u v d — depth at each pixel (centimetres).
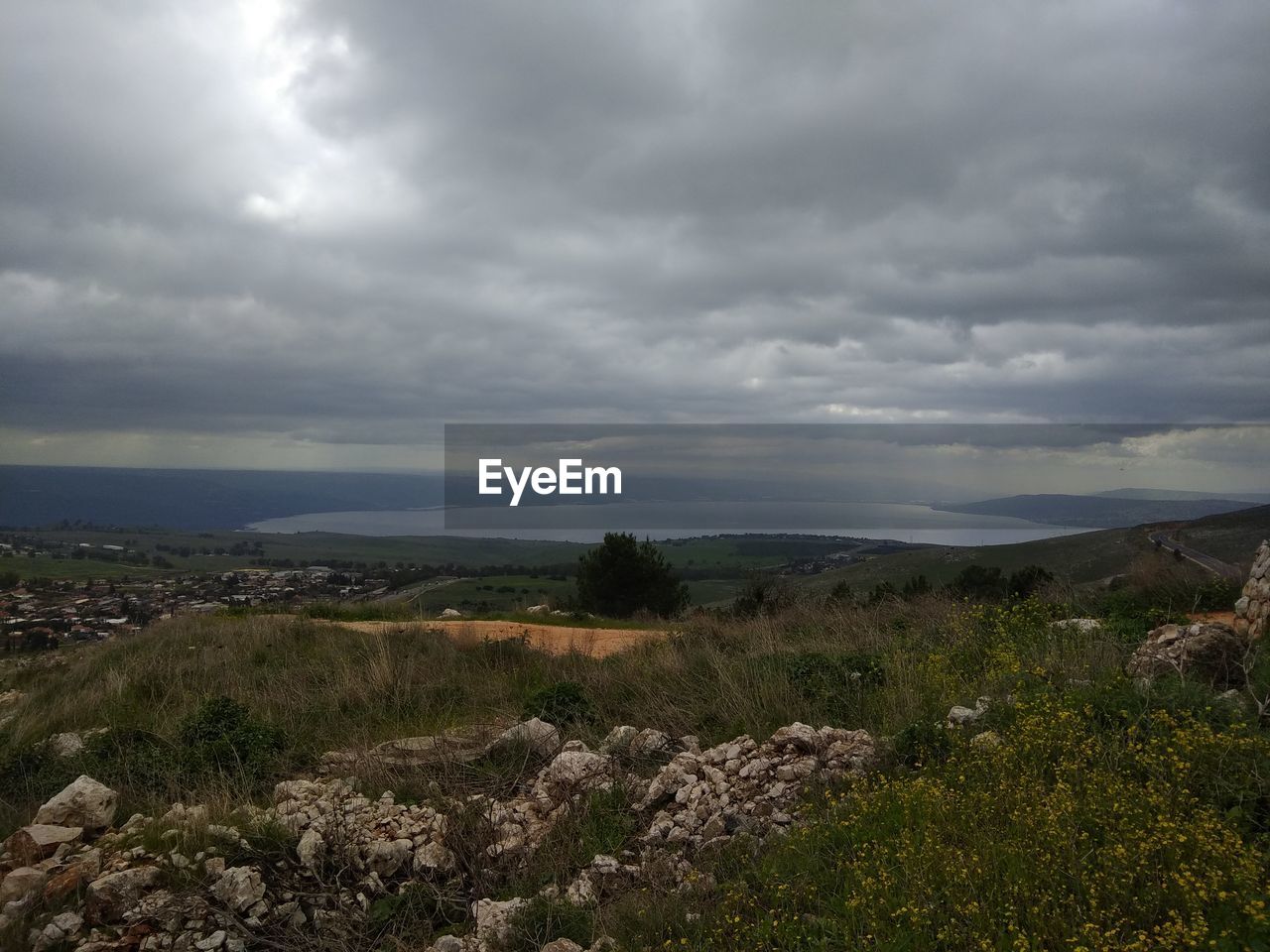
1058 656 744
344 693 995
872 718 712
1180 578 1143
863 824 477
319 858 580
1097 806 430
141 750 782
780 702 773
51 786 705
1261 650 665
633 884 520
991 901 383
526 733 773
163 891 529
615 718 862
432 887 559
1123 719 556
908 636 991
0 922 499
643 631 1731
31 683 1306
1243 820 427
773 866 464
